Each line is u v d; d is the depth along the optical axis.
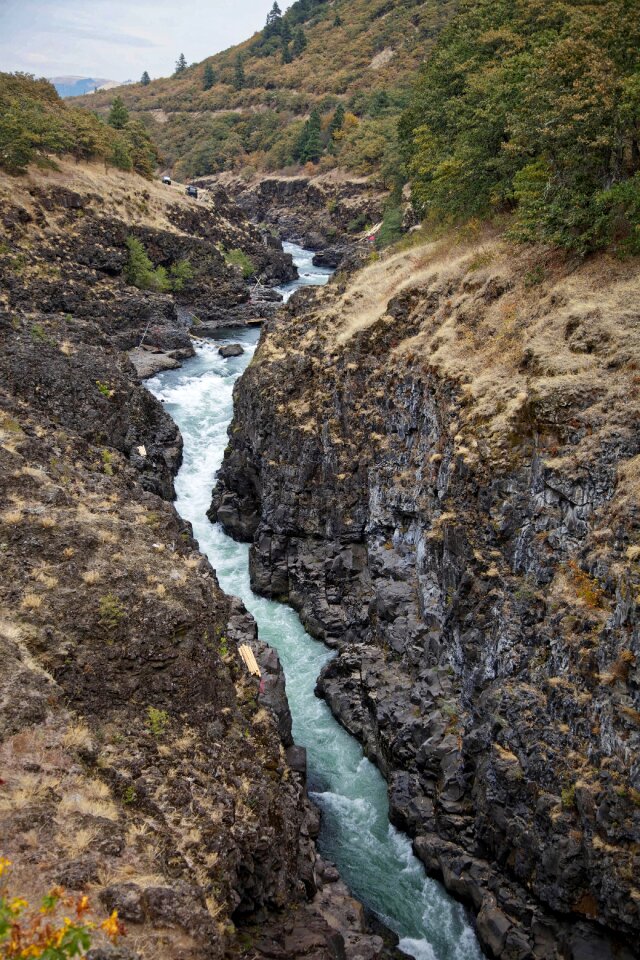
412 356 30.70
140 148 97.69
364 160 121.88
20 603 18.95
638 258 26.05
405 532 29.52
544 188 30.52
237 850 15.53
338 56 179.62
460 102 42.66
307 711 27.98
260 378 39.75
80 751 15.38
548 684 19.30
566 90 28.16
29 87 95.69
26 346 41.00
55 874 11.80
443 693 23.75
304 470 34.72
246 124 170.38
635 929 16.56
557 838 17.94
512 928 18.66
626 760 16.88
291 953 15.16
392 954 18.61
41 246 67.50
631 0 28.38
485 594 22.55
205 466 45.75
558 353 23.73
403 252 45.06
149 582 21.09
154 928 11.72
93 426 40.03
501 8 44.69
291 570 34.62
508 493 22.34
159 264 80.38
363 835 22.69
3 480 24.39
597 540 19.28
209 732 18.50
